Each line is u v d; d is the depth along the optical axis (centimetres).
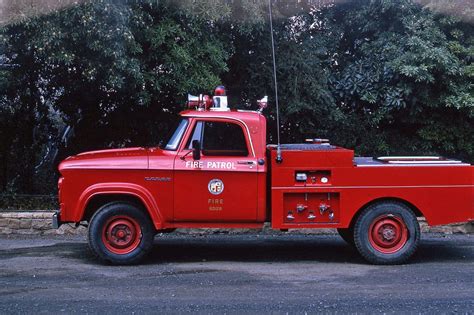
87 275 687
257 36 1131
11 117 1066
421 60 1102
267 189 753
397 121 1235
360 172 746
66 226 947
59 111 1149
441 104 1151
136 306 564
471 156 1227
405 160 784
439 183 754
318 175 748
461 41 1169
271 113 1180
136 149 781
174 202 733
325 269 728
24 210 991
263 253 827
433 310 554
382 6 1192
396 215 750
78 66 934
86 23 834
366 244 749
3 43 869
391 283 655
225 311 550
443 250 853
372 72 1196
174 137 755
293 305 568
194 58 991
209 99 789
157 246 870
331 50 1284
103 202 753
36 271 706
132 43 892
